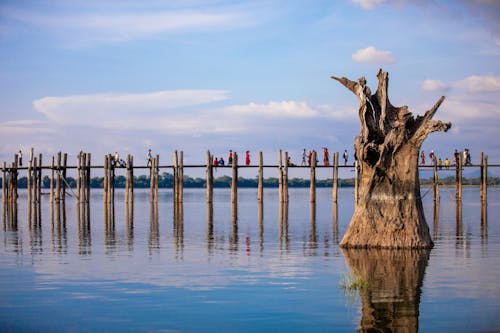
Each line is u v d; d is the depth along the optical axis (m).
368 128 23.66
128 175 51.69
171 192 125.12
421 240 23.58
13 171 55.62
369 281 17.05
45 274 18.39
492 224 35.59
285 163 50.44
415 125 23.67
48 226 35.19
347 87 24.02
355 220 24.36
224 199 81.12
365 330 12.50
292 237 28.91
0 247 24.95
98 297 15.37
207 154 50.41
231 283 16.95
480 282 16.77
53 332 12.62
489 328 12.48
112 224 36.62
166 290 16.09
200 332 12.55
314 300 14.91
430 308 14.02
